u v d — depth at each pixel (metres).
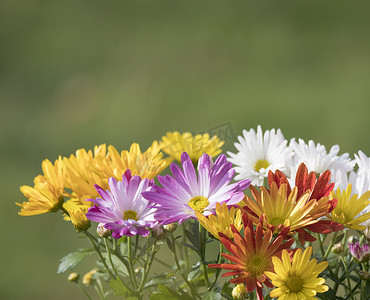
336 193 1.19
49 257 3.17
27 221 3.55
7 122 5.41
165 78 6.21
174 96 5.77
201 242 1.20
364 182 1.21
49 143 5.02
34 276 3.06
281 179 1.19
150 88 6.00
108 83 6.18
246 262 1.15
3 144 4.97
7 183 4.19
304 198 1.17
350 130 4.55
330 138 4.48
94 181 1.22
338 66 5.92
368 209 1.20
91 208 1.18
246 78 5.97
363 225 1.19
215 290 1.20
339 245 1.21
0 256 3.28
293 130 4.72
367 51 6.19
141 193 1.18
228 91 5.73
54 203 1.24
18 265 3.17
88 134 5.20
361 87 5.36
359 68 5.81
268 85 5.71
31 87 6.15
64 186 1.24
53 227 3.43
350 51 6.21
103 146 1.26
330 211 1.17
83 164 1.24
